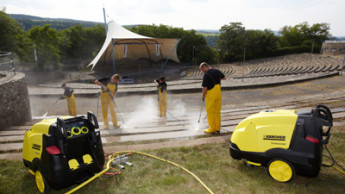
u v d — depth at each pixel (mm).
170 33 76438
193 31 76312
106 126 6664
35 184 3557
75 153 3529
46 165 3121
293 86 16078
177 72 43438
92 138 3484
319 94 12938
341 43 49469
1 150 4699
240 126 3852
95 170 3570
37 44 50219
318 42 76062
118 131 6156
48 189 3281
